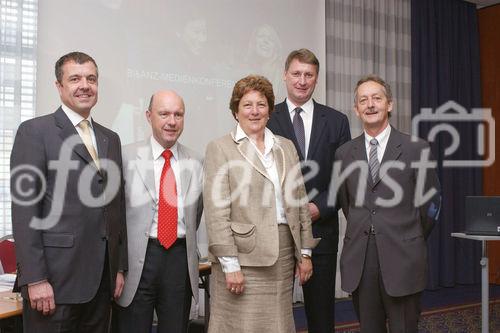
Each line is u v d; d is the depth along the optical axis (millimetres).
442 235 5527
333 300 2518
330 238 2490
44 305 1824
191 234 2232
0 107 3186
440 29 5629
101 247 1961
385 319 2213
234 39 3967
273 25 4191
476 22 5859
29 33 3264
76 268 1896
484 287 3211
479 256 5770
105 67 3453
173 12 3699
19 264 1823
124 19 3525
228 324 2035
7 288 2266
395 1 5328
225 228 2010
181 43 3727
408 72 5383
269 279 2033
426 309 4457
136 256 2133
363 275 2164
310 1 4445
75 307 1911
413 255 2102
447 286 5543
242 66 4004
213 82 3854
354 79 4926
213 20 3871
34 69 3277
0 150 3186
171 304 2164
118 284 2080
